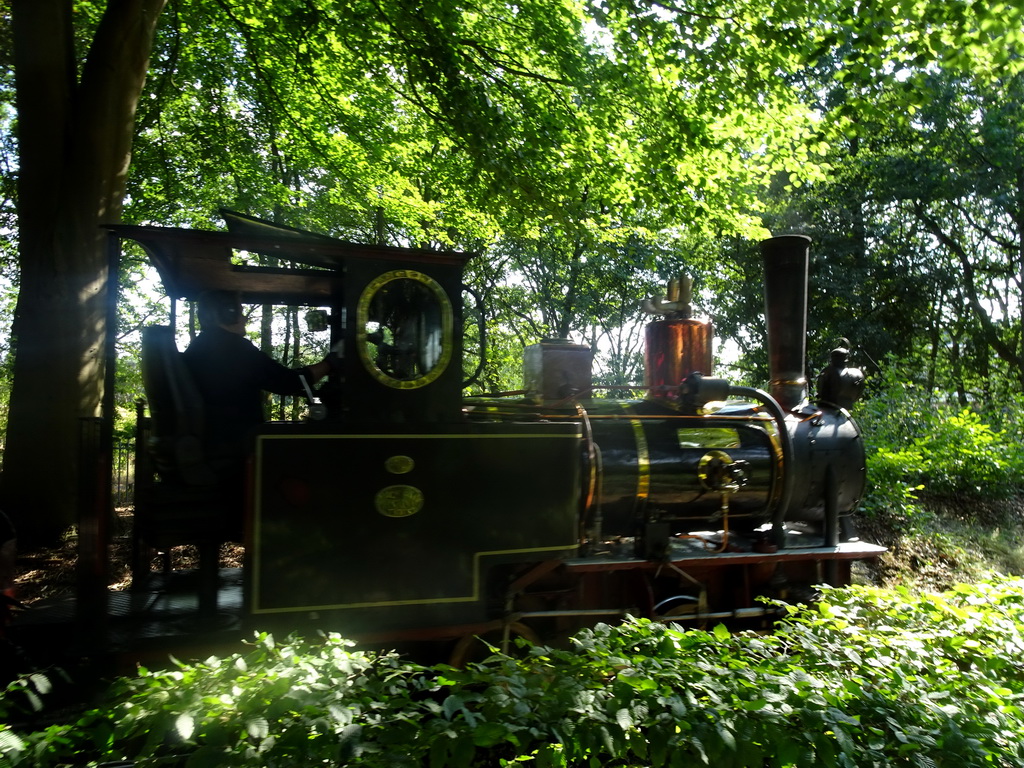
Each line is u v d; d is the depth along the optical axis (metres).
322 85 10.02
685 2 7.74
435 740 2.12
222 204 12.26
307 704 2.22
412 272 4.17
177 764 2.22
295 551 3.74
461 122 7.91
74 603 4.26
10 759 2.09
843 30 6.62
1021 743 2.32
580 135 8.88
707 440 5.09
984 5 5.70
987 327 20.19
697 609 4.94
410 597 3.94
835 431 5.48
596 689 2.42
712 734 2.15
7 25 10.19
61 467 7.05
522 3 8.49
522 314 21.02
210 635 3.68
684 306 5.45
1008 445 10.42
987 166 17.02
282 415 5.11
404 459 3.97
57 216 7.02
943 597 3.75
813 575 5.40
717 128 8.93
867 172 17.70
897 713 2.39
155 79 11.09
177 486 3.93
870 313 18.06
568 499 4.32
